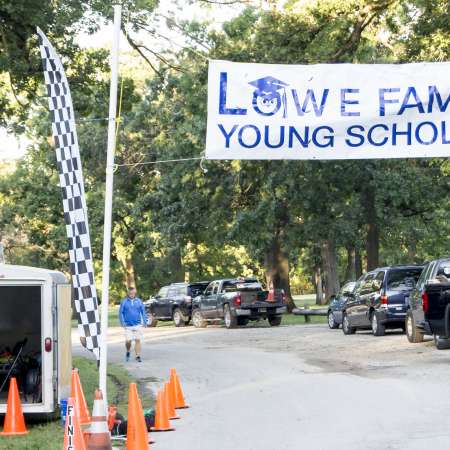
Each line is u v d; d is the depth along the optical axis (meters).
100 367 40.38
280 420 42.28
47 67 44.00
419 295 80.25
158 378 65.62
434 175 152.25
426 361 66.50
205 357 82.31
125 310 81.00
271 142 40.69
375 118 40.62
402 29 93.19
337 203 158.62
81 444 30.89
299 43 87.12
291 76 40.75
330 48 85.50
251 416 44.09
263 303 132.50
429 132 40.59
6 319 53.16
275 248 181.00
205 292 141.75
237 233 160.12
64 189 43.00
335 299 118.62
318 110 40.72
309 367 67.50
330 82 40.72
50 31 79.62
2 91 92.25
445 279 75.38
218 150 40.72
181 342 107.50
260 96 40.72
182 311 151.12
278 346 91.75
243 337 109.88
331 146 40.72
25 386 48.50
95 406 33.06
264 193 155.88
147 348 98.94
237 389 56.12
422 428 37.97
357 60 89.12
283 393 52.56
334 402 47.47
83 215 42.53
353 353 77.44
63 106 43.69
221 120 40.72
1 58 79.19
